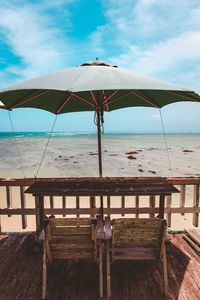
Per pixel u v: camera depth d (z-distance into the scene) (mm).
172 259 3891
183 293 3105
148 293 3105
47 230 2867
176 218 8125
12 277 3459
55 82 2789
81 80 2773
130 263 3752
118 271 3559
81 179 4676
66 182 4363
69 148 44156
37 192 3711
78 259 3848
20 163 23875
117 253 3074
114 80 2760
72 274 3494
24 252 4141
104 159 26625
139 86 2621
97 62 3654
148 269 3605
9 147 47656
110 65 3736
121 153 33844
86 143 61594
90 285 3262
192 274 3494
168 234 4559
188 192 11820
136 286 3238
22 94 3830
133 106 5246
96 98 4277
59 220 2838
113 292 3123
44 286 3012
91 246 3008
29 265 3754
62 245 3004
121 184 4168
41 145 53750
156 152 36188
